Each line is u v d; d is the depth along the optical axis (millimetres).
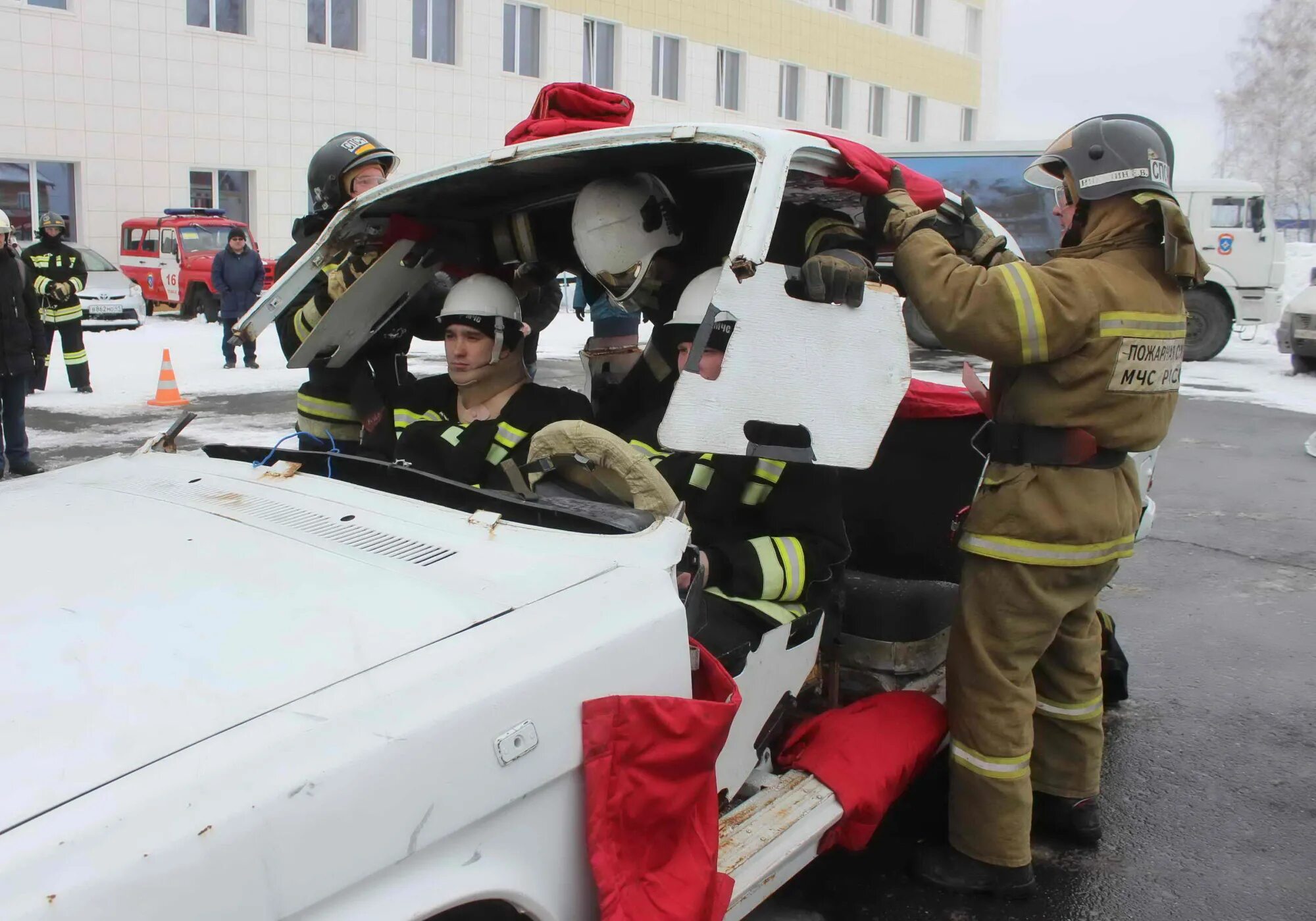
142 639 1617
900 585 3352
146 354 15055
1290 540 6973
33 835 1238
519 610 1773
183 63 21516
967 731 2855
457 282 3426
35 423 9805
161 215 21703
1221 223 16406
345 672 1557
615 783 1759
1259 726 4184
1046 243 16953
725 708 1872
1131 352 2617
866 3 33344
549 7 25672
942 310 2568
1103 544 2738
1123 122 2668
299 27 22641
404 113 24125
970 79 38000
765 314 2152
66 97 20453
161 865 1271
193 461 2680
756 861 2217
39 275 11141
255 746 1406
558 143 2537
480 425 2979
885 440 3459
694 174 2947
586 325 18562
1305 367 15070
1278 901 3018
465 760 1564
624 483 2332
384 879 1491
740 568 2412
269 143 22688
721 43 29109
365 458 2547
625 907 1753
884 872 3070
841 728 2686
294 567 1883
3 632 1646
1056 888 3039
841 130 33406
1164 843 3312
